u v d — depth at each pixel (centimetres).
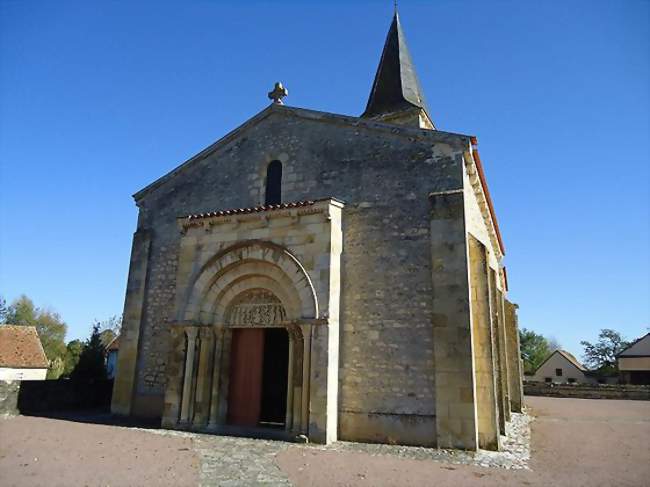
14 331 3375
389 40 1969
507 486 664
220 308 1198
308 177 1259
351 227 1152
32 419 1261
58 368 3331
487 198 1411
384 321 1061
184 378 1152
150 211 1492
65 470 702
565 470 782
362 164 1193
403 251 1086
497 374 1160
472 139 1092
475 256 1086
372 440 1005
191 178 1455
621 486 676
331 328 1043
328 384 1005
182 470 716
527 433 1220
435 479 692
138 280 1426
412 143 1148
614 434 1229
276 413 1331
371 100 1909
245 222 1195
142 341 1381
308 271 1085
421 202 1098
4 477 661
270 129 1366
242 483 650
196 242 1247
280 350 1385
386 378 1029
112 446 897
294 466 754
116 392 1362
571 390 2869
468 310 981
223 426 1132
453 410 948
